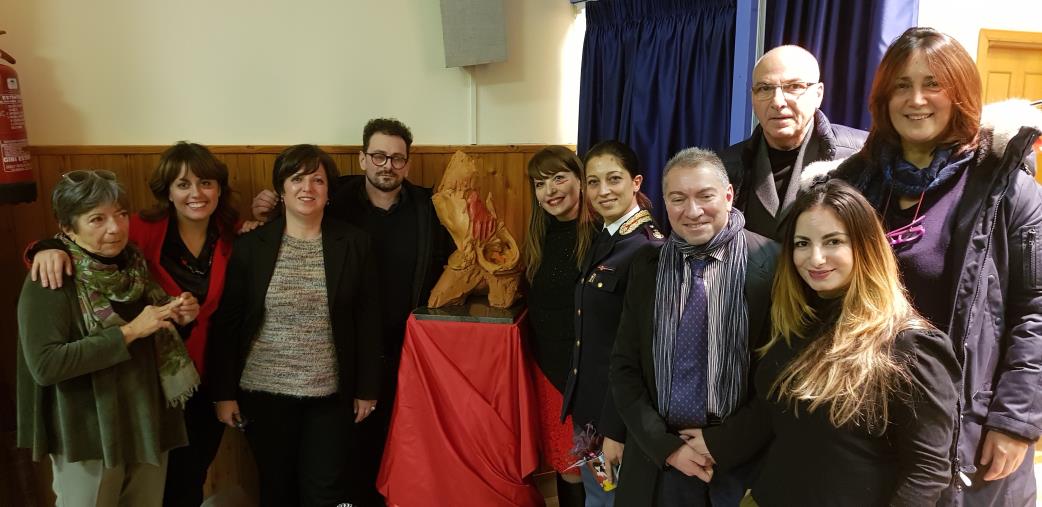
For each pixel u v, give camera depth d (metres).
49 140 2.20
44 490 2.21
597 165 1.66
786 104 1.57
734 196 1.71
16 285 2.18
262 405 1.93
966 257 1.17
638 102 2.65
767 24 2.01
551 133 2.95
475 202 2.13
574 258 1.90
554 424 2.07
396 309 2.21
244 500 2.28
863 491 1.06
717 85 2.36
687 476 1.37
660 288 1.39
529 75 2.85
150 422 1.62
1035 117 1.15
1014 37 2.77
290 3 2.43
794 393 1.12
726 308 1.31
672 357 1.36
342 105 2.55
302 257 1.90
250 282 1.89
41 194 2.19
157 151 2.30
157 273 1.86
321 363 1.93
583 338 1.72
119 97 2.26
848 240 1.12
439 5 2.62
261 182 2.45
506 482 2.00
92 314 1.53
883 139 1.31
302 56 2.47
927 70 1.19
